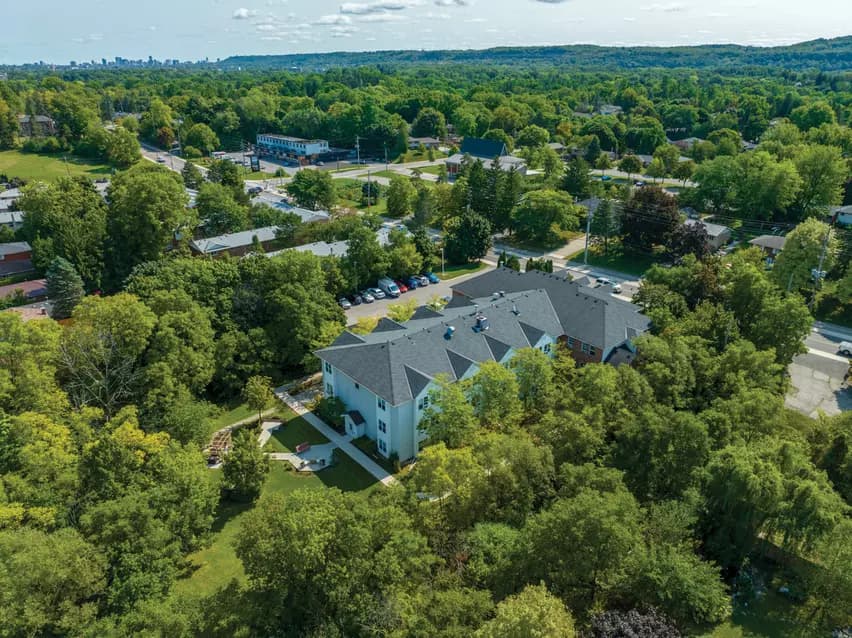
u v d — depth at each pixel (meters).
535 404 50.84
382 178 164.75
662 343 51.12
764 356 50.16
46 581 28.19
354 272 83.88
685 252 90.00
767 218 111.94
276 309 63.88
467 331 57.50
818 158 109.12
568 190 125.94
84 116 195.12
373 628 28.19
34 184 89.81
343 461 50.72
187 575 38.12
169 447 41.81
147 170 99.25
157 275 61.59
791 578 38.31
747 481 35.78
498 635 25.06
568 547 30.34
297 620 30.00
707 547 37.94
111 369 51.28
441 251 101.12
